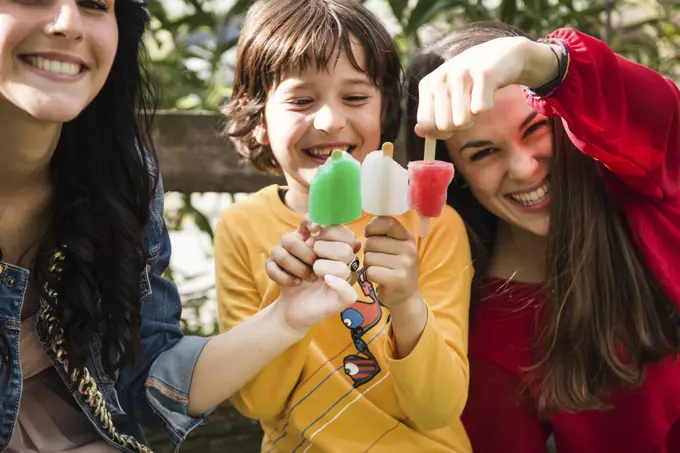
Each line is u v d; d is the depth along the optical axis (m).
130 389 1.77
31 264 1.63
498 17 2.89
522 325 1.94
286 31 1.80
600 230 1.85
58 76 1.41
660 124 1.73
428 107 1.49
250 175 2.46
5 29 1.36
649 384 1.88
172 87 3.13
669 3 3.22
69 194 1.64
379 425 1.79
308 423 1.79
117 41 1.52
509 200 1.88
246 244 1.90
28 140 1.48
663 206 1.84
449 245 1.87
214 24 3.16
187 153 2.44
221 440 2.33
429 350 1.65
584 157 1.84
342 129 1.78
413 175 1.48
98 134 1.66
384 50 1.87
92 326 1.64
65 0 1.40
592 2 3.41
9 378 1.57
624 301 1.86
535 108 1.73
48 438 1.63
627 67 1.71
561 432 1.94
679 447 1.93
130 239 1.67
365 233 1.63
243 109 1.92
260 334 1.66
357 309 1.82
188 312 2.98
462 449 1.86
